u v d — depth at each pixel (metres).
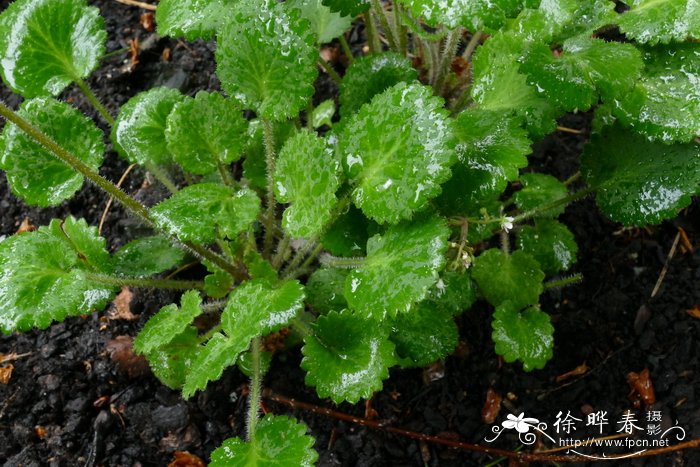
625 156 0.64
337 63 0.75
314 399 0.66
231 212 0.60
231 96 0.61
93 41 0.64
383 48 0.75
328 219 0.58
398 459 0.65
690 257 0.69
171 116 0.61
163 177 0.67
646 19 0.61
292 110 0.60
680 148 0.62
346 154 0.59
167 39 0.75
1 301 0.60
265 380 0.66
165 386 0.66
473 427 0.66
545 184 0.66
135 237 0.69
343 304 0.63
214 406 0.66
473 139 0.60
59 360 0.66
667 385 0.67
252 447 0.59
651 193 0.63
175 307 0.61
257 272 0.62
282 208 0.69
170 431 0.65
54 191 0.63
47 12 0.63
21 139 0.62
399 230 0.58
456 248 0.64
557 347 0.68
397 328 0.62
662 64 0.62
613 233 0.70
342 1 0.62
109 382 0.66
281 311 0.57
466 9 0.57
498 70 0.61
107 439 0.65
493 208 0.66
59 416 0.65
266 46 0.60
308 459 0.57
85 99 0.73
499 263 0.65
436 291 0.63
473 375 0.67
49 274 0.61
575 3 0.61
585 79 0.60
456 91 0.69
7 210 0.70
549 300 0.69
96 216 0.70
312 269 0.66
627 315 0.68
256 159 0.67
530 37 0.61
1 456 0.65
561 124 0.73
